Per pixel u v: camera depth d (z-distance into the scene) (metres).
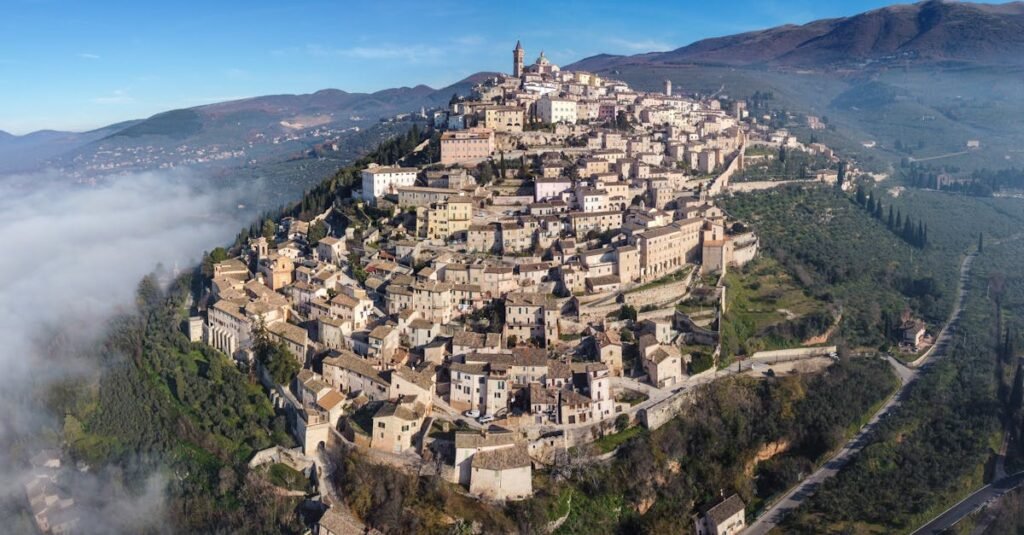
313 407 177.38
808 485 189.38
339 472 167.12
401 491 158.12
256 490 167.75
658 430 185.00
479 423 174.25
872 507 179.00
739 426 194.12
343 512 156.38
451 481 161.75
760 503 183.62
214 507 170.38
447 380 188.88
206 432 188.00
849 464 194.75
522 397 184.75
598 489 169.38
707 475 183.00
